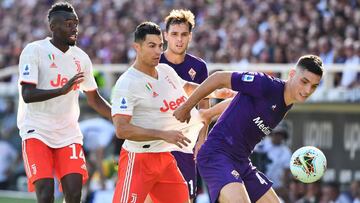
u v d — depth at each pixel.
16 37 66.19
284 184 34.44
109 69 42.59
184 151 22.56
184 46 23.81
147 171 20.72
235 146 19.77
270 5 48.91
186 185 21.31
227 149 19.75
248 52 45.06
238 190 19.17
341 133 35.66
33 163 20.73
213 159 19.66
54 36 21.17
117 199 20.89
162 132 19.86
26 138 21.02
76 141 21.41
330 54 41.84
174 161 21.17
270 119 19.58
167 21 23.92
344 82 37.94
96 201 38.84
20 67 20.86
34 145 20.89
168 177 21.03
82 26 60.41
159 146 20.78
